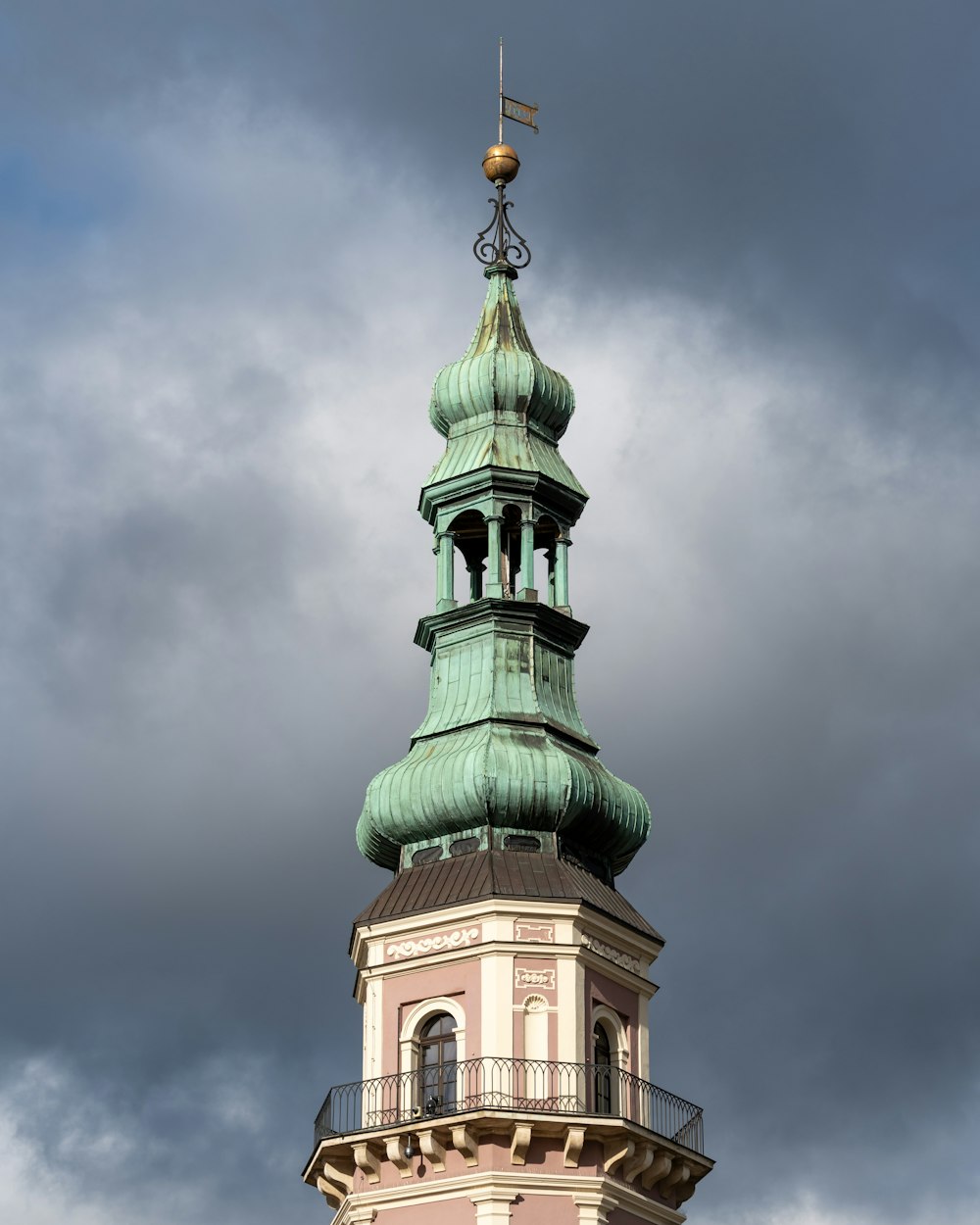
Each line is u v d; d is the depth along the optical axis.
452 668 77.31
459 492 78.69
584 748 76.62
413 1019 72.44
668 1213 72.38
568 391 81.00
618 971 73.62
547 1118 69.62
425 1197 70.31
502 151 83.62
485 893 72.38
